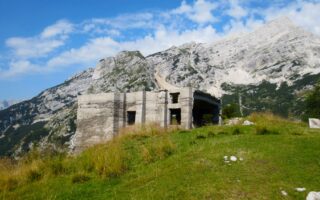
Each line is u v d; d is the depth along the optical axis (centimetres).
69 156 2197
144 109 3738
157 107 3734
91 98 3847
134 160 1873
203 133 2344
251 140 1934
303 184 1341
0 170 1902
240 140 1952
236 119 3478
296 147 1747
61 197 1480
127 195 1391
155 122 3422
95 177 1702
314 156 1606
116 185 1557
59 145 2408
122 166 1750
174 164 1686
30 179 1778
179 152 1892
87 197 1451
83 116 3869
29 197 1518
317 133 2155
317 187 1312
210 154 1728
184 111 3662
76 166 1911
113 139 2641
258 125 2327
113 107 3681
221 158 1653
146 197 1331
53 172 1847
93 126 3772
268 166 1523
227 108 5000
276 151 1694
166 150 1906
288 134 2120
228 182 1380
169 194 1328
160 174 1583
